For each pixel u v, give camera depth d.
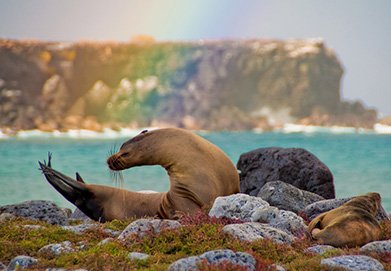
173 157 34.56
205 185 34.03
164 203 34.91
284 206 35.75
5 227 31.33
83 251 27.64
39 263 26.11
